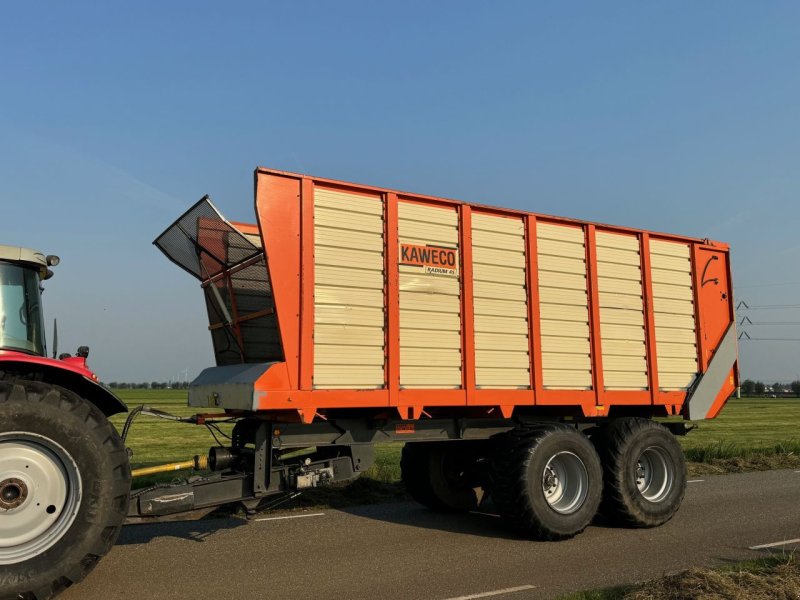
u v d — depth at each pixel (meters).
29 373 5.01
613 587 5.00
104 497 4.67
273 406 5.73
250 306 6.73
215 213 6.11
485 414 7.18
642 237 8.29
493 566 5.73
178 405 39.81
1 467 4.48
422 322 6.60
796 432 24.17
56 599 4.76
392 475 10.77
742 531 7.24
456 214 6.98
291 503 8.73
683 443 18.62
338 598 4.81
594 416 7.66
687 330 8.58
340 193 6.32
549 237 7.58
